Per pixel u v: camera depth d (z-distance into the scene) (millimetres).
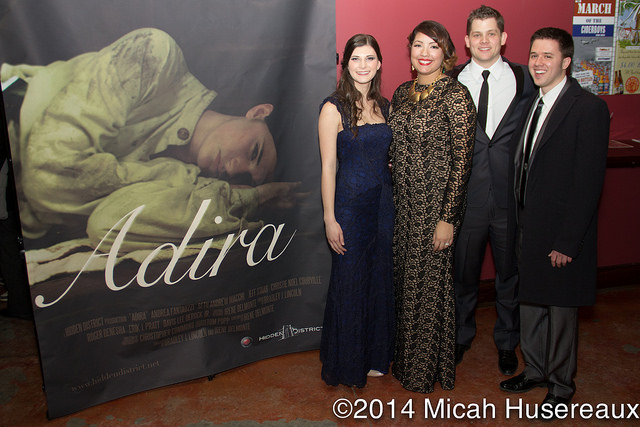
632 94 3508
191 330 2582
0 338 3139
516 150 2428
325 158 2381
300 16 2477
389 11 3006
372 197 2412
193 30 2293
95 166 2234
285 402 2527
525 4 3199
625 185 3621
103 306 2375
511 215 2482
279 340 2822
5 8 1987
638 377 2676
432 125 2264
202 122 2391
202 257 2518
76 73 2133
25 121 2096
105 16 2135
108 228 2311
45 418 2416
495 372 2762
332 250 2516
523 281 2346
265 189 2598
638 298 3576
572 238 2154
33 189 2154
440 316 2473
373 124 2361
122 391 2498
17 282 3277
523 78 2520
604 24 3346
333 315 2547
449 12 3092
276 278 2742
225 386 2654
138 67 2225
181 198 2416
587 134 2117
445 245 2367
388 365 2684
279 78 2502
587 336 3088
